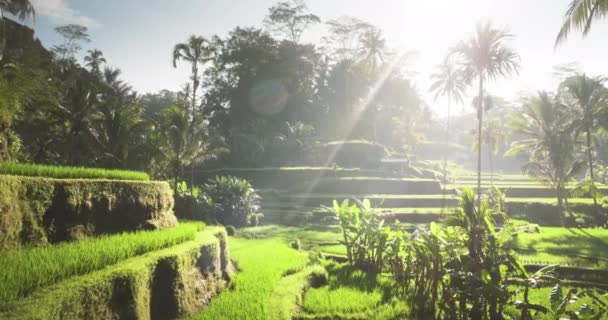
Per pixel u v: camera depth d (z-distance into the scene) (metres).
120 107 23.16
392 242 10.99
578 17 11.12
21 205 6.45
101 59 54.31
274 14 61.50
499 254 8.54
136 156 22.14
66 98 26.22
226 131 53.66
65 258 5.54
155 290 6.70
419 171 43.22
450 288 8.00
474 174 54.19
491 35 19.67
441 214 25.03
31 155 24.11
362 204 13.20
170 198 10.82
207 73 58.00
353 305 8.69
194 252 8.07
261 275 10.44
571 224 25.70
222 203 23.53
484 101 32.81
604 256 14.28
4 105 11.80
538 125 29.36
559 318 6.95
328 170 39.06
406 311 8.42
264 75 55.81
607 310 7.02
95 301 5.09
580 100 28.02
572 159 27.48
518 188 36.06
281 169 39.12
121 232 8.54
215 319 6.97
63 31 47.38
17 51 22.97
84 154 23.95
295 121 56.41
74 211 7.48
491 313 7.73
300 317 8.05
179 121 20.88
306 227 23.42
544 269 7.91
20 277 4.57
